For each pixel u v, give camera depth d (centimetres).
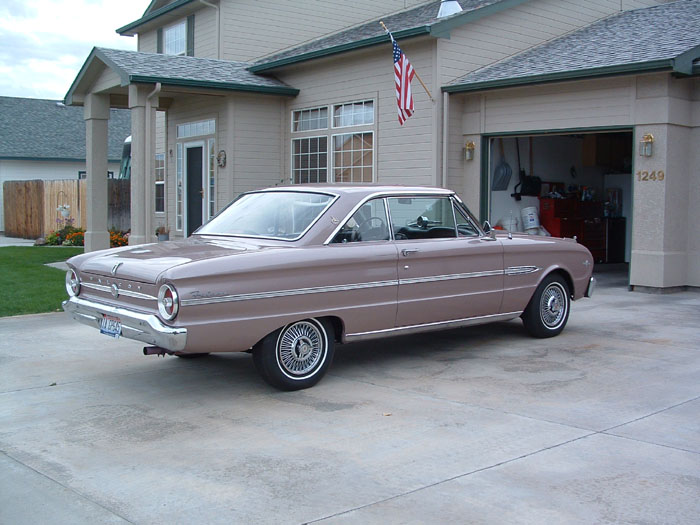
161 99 1767
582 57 1253
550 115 1239
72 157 3259
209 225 743
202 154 1684
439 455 480
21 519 392
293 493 423
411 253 691
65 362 747
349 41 1526
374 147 1419
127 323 596
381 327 684
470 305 751
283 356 624
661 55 1105
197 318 565
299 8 1858
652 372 689
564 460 469
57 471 459
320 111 1534
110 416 571
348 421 553
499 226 1463
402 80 1204
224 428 540
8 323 952
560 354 766
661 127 1126
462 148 1360
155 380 679
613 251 1688
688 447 491
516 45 1425
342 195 678
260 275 593
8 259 1680
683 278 1198
